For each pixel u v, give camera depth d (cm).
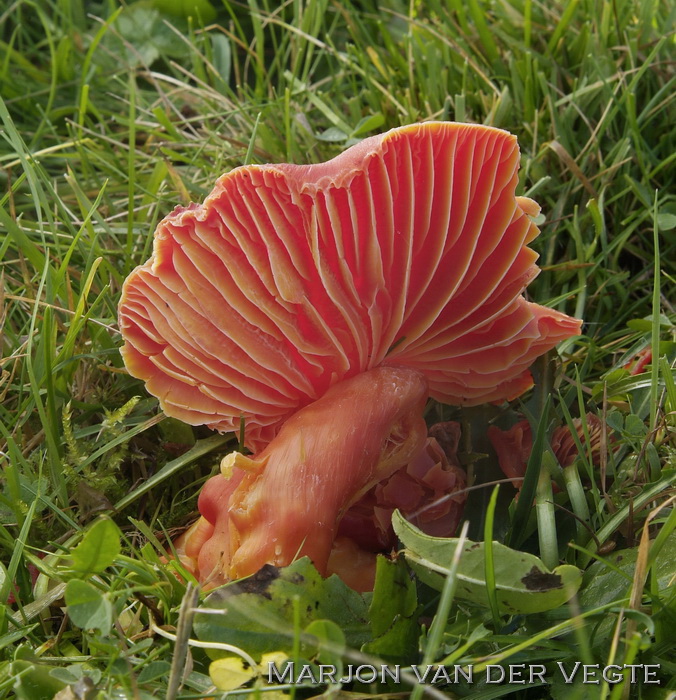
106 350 32
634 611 25
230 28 47
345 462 28
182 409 29
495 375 31
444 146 27
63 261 32
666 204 37
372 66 43
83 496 30
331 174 27
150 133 41
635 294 37
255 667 26
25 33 48
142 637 27
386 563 26
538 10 42
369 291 28
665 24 40
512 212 28
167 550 30
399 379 29
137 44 47
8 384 32
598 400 32
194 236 27
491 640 26
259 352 28
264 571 27
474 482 30
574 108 38
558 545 29
